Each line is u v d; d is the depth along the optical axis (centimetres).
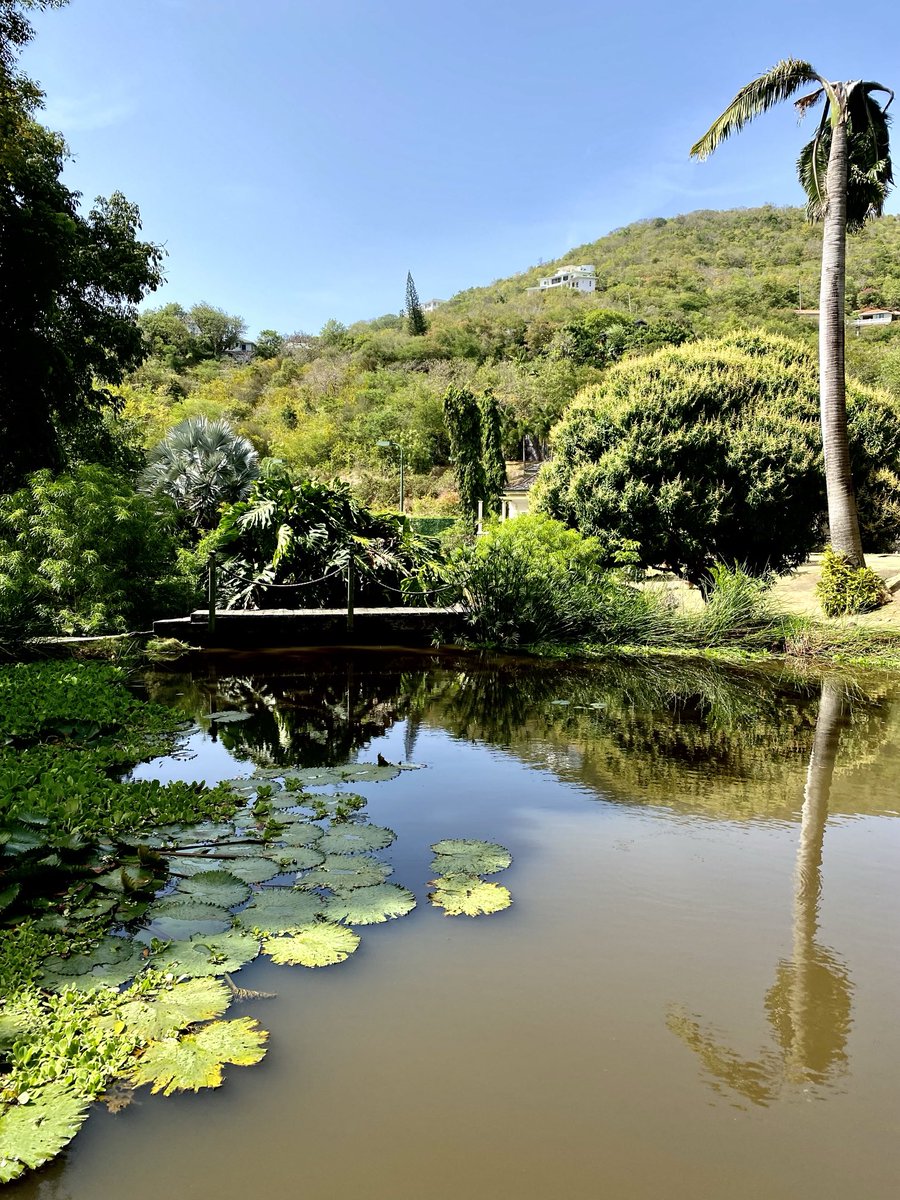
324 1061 170
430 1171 140
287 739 449
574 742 446
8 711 451
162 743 431
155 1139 148
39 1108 153
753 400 983
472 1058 171
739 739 452
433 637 842
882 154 940
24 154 826
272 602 936
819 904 246
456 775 381
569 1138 148
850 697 581
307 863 272
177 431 1434
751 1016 187
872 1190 137
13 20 760
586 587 839
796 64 894
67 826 273
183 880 258
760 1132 151
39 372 853
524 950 216
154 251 1131
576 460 1011
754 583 863
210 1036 176
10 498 801
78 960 208
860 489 1119
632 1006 191
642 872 270
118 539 810
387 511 1063
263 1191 135
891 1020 187
